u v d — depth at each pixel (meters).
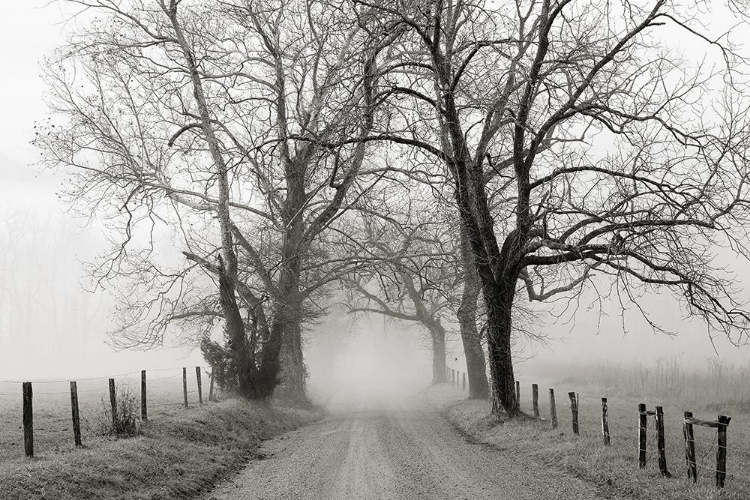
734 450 13.23
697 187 15.05
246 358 24.86
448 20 20.50
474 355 29.05
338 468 13.18
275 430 21.12
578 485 10.59
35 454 11.09
